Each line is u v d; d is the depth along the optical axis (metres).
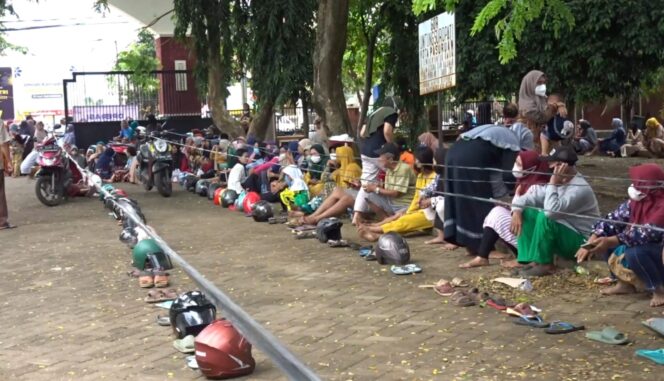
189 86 23.38
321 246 9.86
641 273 6.37
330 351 5.58
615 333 5.54
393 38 16.28
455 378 4.92
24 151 22.50
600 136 28.06
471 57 12.84
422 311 6.59
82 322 6.70
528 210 7.54
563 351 5.37
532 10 6.52
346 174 11.63
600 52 11.95
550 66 12.31
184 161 18.56
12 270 9.02
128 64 24.31
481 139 8.37
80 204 15.20
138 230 10.31
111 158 19.20
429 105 16.73
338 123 14.63
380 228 9.96
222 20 17.31
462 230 8.36
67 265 9.19
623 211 6.60
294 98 16.94
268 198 13.22
